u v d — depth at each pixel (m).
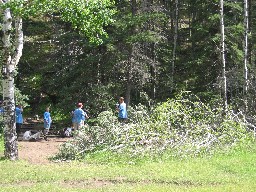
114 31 23.02
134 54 24.06
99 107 22.88
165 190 9.98
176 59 30.12
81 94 23.42
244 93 21.94
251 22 28.36
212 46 24.47
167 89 27.83
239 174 11.95
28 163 13.67
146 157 14.16
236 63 24.44
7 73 14.18
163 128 15.47
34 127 25.88
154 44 27.16
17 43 14.30
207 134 15.51
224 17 24.64
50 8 13.40
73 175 11.61
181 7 36.31
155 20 24.73
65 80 24.05
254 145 15.80
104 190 10.01
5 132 14.27
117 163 13.69
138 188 10.20
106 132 15.38
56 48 26.12
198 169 12.50
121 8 23.70
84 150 14.94
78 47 23.81
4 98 14.24
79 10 13.52
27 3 12.73
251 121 18.72
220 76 24.55
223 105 20.09
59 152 15.66
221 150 14.90
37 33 31.09
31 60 30.02
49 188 10.16
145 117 16.83
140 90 26.45
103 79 24.25
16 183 10.91
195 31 25.66
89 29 14.52
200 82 25.39
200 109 17.39
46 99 30.83
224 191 9.92
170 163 13.52
